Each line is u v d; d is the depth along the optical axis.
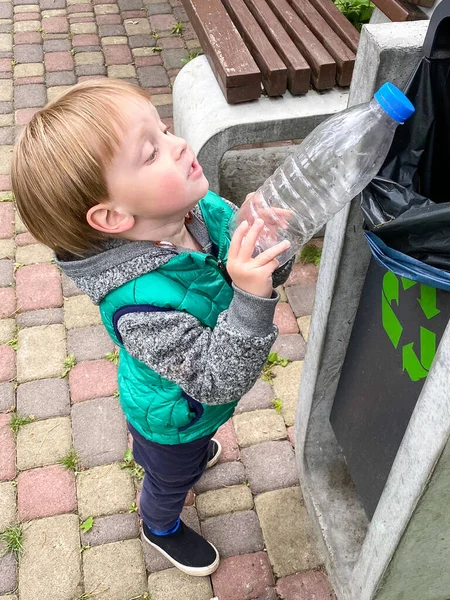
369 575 1.56
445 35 1.11
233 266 1.12
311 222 1.38
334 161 1.27
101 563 1.98
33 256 2.99
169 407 1.40
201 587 1.92
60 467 2.21
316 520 1.96
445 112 1.19
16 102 3.95
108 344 2.61
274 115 2.63
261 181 3.11
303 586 1.92
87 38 4.53
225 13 3.04
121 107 1.09
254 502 2.12
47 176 1.09
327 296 1.59
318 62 2.68
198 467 1.62
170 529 1.87
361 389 1.59
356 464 1.70
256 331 1.15
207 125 2.63
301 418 2.01
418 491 1.22
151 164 1.12
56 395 2.43
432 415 1.12
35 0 4.99
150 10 4.80
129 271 1.18
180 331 1.18
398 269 1.10
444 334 1.04
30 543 2.03
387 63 1.18
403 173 1.24
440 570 1.54
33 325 2.69
